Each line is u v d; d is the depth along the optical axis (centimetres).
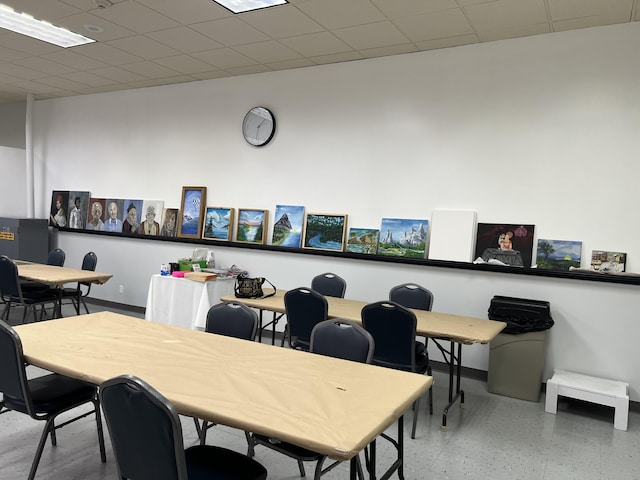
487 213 445
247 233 574
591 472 281
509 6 366
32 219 728
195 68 566
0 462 263
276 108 563
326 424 162
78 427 310
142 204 671
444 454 296
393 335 321
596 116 400
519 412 368
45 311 571
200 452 197
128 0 387
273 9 391
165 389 189
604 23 391
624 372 381
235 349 251
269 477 261
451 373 348
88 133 736
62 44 507
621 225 392
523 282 418
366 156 505
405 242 476
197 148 626
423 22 403
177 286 496
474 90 449
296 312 365
